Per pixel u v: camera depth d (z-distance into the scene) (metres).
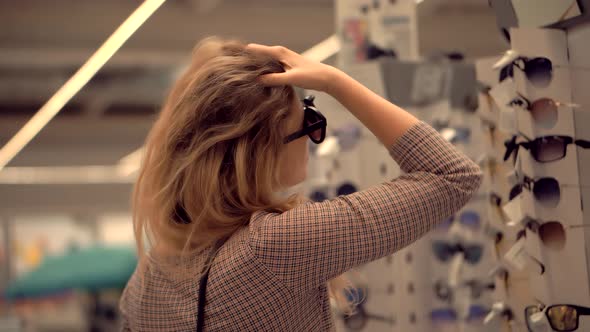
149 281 1.28
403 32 2.56
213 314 1.17
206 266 1.20
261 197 1.22
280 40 6.04
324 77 1.23
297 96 1.27
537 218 1.53
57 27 5.48
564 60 1.56
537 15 1.58
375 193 1.16
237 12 5.90
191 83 1.23
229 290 1.16
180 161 1.22
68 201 12.41
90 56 5.86
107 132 9.85
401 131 1.22
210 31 5.83
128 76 7.66
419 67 2.38
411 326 2.36
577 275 1.53
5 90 7.80
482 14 6.35
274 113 1.21
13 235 12.48
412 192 1.15
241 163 1.19
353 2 2.54
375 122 1.23
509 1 1.63
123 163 11.66
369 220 1.13
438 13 6.25
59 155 10.82
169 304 1.23
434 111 2.40
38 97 8.09
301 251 1.12
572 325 1.51
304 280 1.14
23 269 12.38
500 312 1.69
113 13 5.54
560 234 1.53
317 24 6.11
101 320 10.14
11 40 5.53
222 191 1.21
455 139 2.40
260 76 1.23
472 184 1.18
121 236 13.30
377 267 2.37
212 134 1.20
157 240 1.26
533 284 1.52
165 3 5.64
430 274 2.39
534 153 1.53
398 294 2.35
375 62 2.36
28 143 10.19
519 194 1.55
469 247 2.36
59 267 10.03
